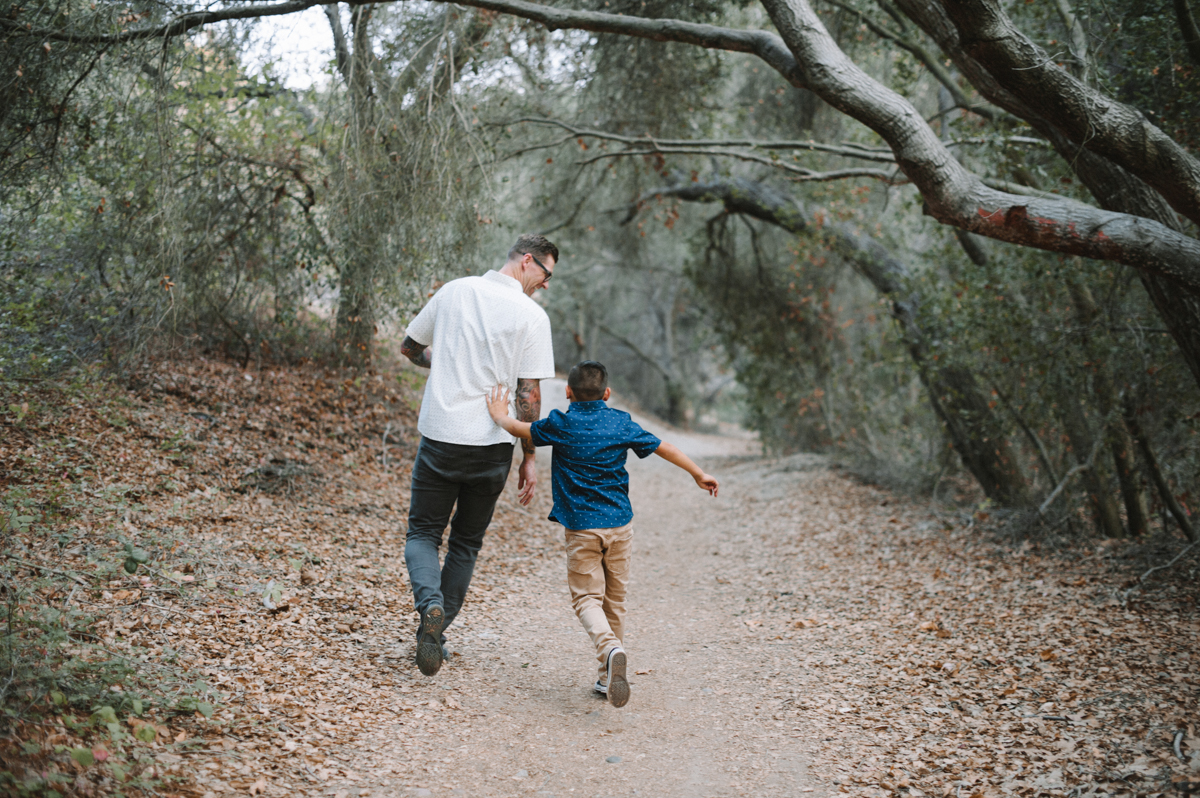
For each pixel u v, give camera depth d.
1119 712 3.45
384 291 7.50
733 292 16.52
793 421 16.92
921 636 4.88
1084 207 4.43
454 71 7.59
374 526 6.11
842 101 4.74
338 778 2.67
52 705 2.59
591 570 3.58
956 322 8.59
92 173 6.50
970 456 10.00
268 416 7.52
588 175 12.79
